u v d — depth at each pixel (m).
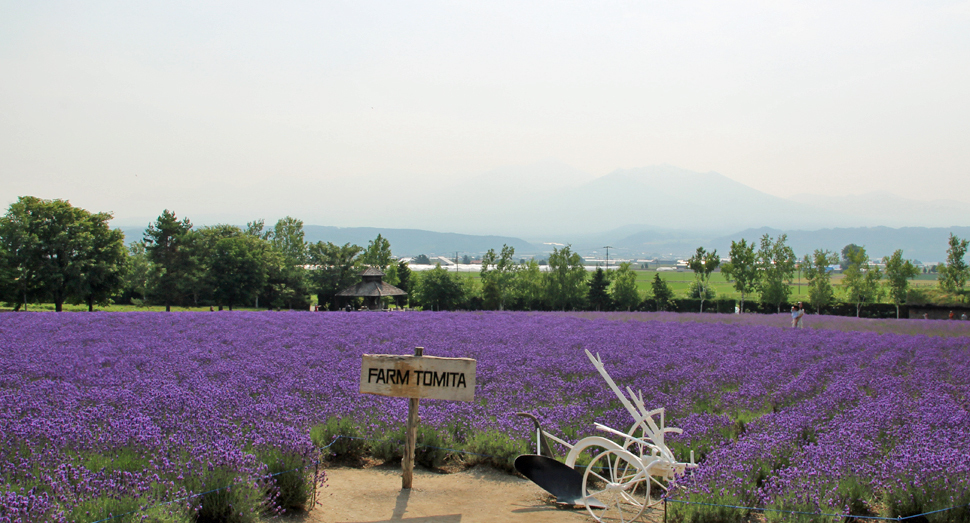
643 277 199.88
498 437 7.62
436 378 6.16
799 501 5.31
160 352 14.33
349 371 12.10
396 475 7.06
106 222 51.44
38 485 4.98
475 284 76.12
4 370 11.12
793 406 9.80
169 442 6.15
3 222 47.22
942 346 19.70
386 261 81.44
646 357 15.49
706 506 5.32
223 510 5.04
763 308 64.12
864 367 14.45
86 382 10.23
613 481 5.71
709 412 9.38
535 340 19.59
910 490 5.61
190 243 58.53
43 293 48.81
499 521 5.52
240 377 10.78
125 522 4.35
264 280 59.03
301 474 5.70
